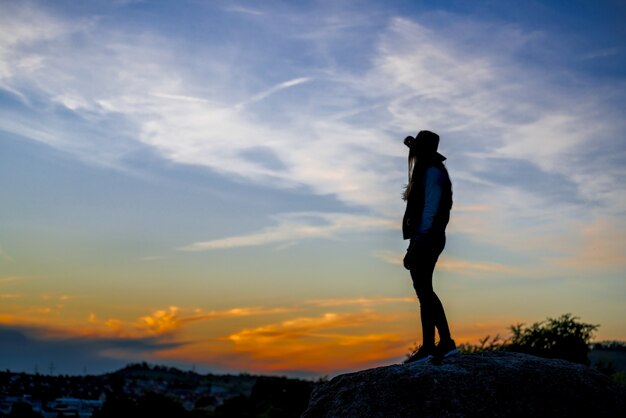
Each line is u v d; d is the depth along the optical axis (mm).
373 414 9094
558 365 9711
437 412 8898
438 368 9414
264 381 65000
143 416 78250
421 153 9648
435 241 9398
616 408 9203
